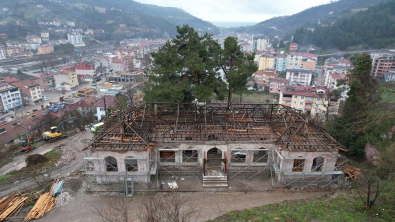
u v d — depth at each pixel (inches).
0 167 1275.8
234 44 1375.5
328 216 730.2
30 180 1066.1
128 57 5836.6
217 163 1074.1
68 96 4293.8
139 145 908.6
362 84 1268.5
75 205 850.8
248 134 997.2
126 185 890.1
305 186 935.0
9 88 3627.0
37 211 810.2
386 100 1025.5
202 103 1128.8
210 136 1029.2
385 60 4005.9
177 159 992.2
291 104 2711.6
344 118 1305.4
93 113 2866.6
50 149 1477.6
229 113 1141.1
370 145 1192.2
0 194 960.9
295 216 743.1
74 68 5374.0
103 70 5905.5
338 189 917.2
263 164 986.1
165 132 1003.3
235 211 797.2
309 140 925.8
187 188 932.6
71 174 1066.7
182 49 1520.7
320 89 2618.1
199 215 789.9
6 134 2164.1
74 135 1728.6
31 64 6574.8
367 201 741.9
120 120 989.2
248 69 1443.2
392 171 901.2
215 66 1460.4
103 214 805.9
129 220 767.7
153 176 1005.8
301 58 5167.3
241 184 959.0
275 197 885.2
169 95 1278.3
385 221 681.0
